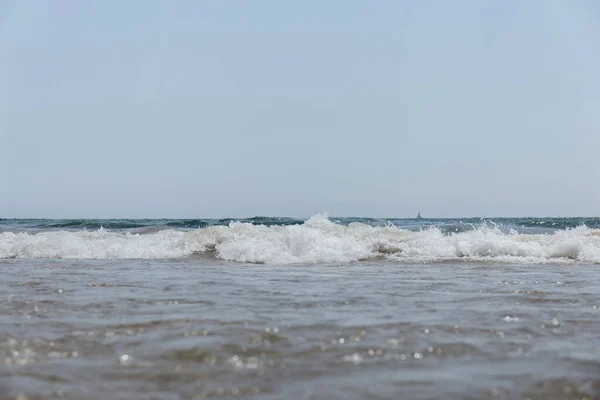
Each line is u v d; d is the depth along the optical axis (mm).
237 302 5121
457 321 4227
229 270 8070
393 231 11109
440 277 7176
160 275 7383
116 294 5602
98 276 7215
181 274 7527
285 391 2643
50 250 10688
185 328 3939
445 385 2734
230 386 2709
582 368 3020
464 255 9742
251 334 3750
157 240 11273
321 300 5250
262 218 27891
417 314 4527
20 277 7062
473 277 7160
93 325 4039
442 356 3260
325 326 4012
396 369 3002
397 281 6766
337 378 2840
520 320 4293
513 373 2930
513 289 6043
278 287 6199
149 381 2779
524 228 16812
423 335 3758
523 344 3547
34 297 5375
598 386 2725
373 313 4566
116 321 4188
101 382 2758
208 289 6008
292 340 3590
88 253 10539
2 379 2791
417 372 2947
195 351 3314
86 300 5199
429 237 10555
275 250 9836
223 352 3299
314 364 3082
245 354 3266
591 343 3580
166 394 2594
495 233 11180
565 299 5355
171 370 2955
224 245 10461
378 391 2648
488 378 2846
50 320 4227
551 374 2910
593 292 5809
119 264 8961
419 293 5738
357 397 2568
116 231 15555
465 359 3199
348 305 4973
